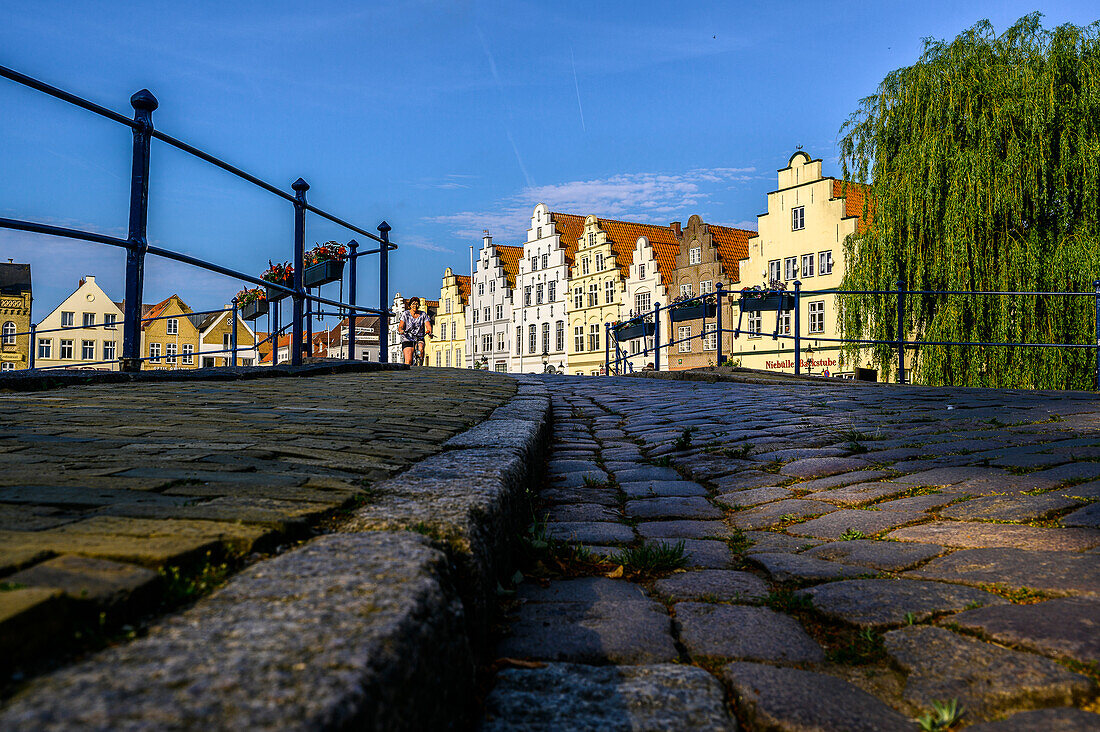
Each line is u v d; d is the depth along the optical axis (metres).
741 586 2.15
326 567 1.31
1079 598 1.81
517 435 3.37
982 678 1.46
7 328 54.28
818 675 1.55
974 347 16.97
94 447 2.65
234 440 2.93
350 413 4.16
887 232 18.80
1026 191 17.06
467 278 67.31
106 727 0.74
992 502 2.78
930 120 18.28
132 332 5.22
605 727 1.30
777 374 11.10
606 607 1.98
